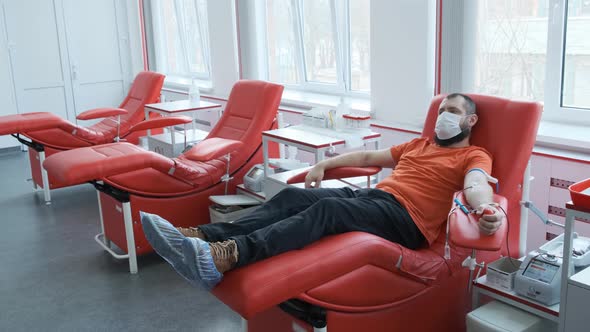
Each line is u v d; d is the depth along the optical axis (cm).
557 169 279
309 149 297
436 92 342
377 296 206
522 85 324
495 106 240
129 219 317
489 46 326
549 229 288
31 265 338
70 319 273
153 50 706
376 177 310
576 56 304
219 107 461
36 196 482
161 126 395
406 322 218
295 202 227
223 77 556
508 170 229
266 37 532
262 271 183
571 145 284
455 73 329
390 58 370
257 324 221
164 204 337
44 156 457
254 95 374
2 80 625
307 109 458
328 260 193
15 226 408
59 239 380
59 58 663
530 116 228
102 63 696
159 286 306
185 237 183
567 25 304
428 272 216
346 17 463
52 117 438
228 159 349
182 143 413
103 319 272
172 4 678
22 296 298
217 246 184
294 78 531
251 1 511
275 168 362
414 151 257
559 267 207
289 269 186
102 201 343
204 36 634
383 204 226
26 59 639
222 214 337
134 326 265
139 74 526
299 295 188
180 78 687
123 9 700
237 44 530
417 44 349
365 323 207
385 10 366
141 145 482
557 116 317
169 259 192
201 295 295
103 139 484
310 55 509
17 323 270
